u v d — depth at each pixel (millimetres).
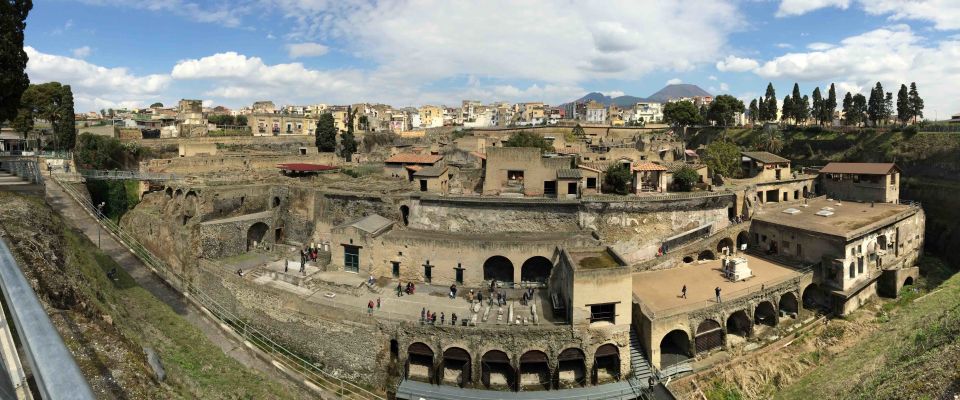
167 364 30094
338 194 75875
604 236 67875
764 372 50750
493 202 68312
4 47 45719
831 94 135750
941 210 88688
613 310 50406
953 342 33188
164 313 39188
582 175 73812
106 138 100312
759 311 60250
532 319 52125
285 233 81938
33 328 6348
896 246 73812
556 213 68000
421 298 57812
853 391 37875
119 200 86312
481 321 51500
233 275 61438
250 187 81750
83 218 58750
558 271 57000
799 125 146125
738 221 76750
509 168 73562
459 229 69875
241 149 124875
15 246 27875
